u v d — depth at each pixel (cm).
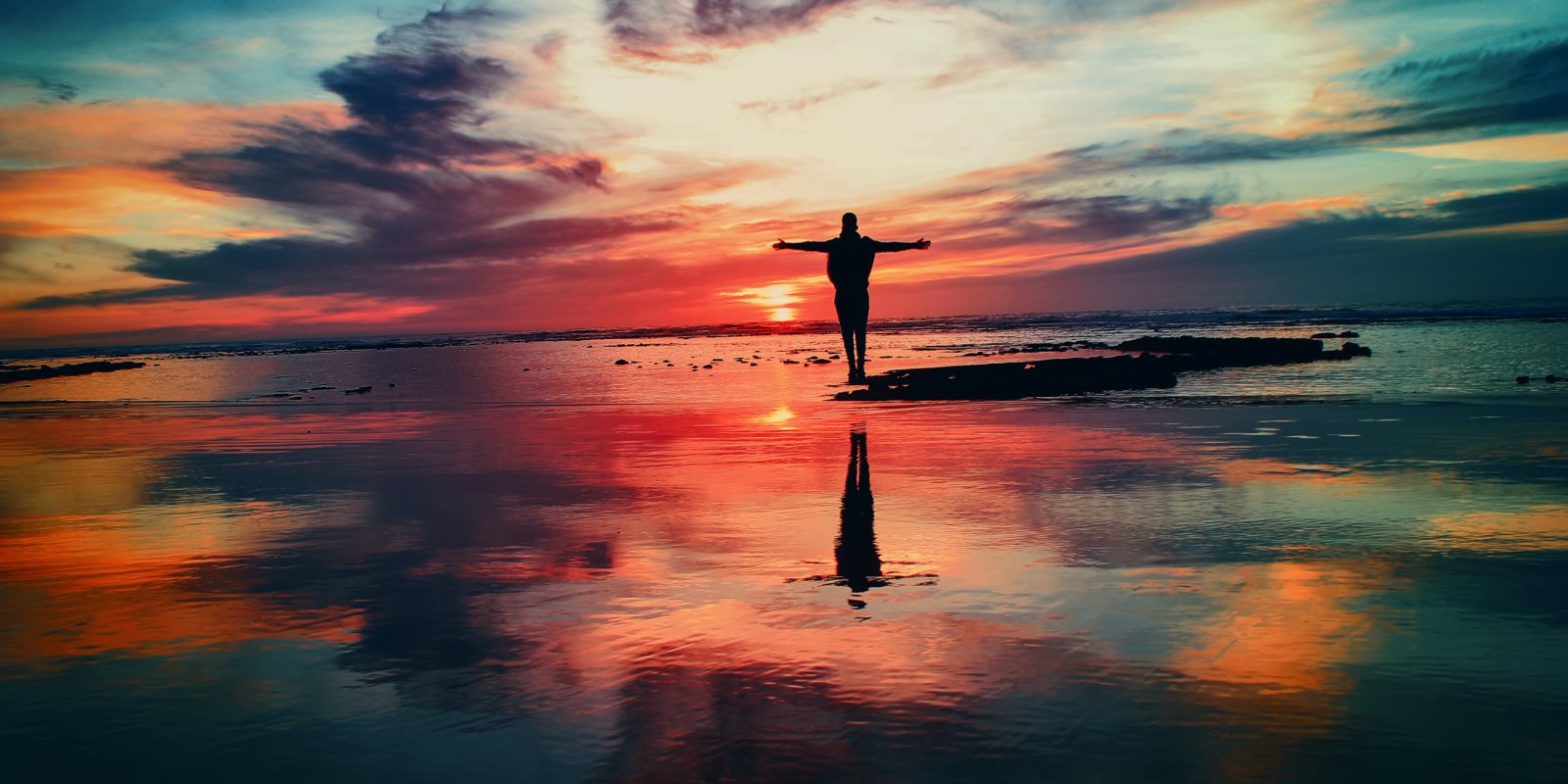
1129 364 1616
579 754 273
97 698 320
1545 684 310
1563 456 767
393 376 2497
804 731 285
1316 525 539
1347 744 271
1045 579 438
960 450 872
